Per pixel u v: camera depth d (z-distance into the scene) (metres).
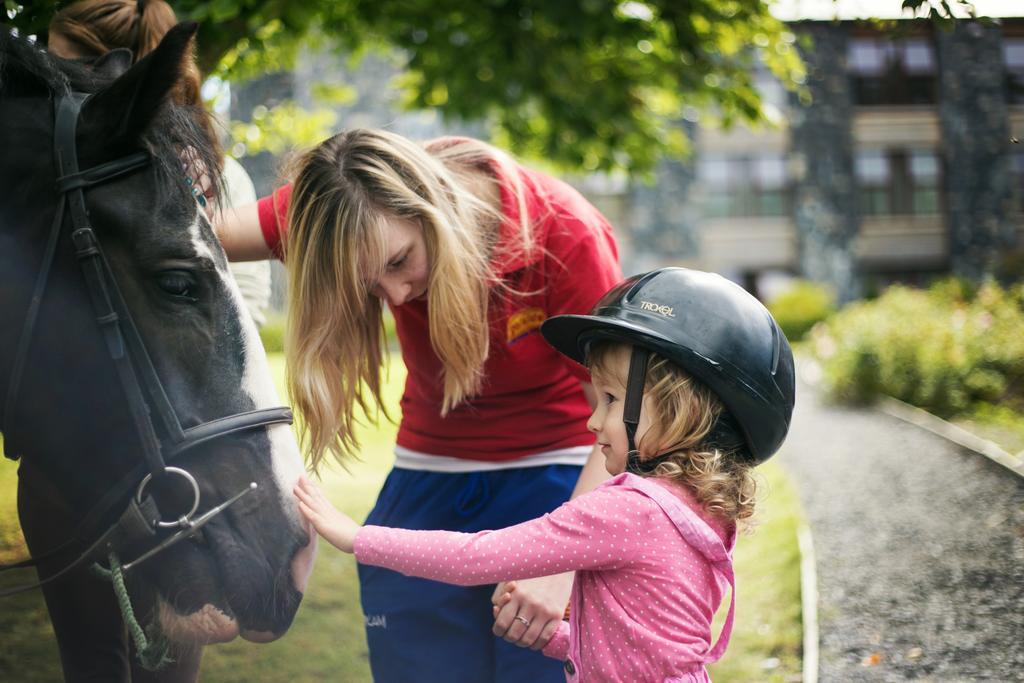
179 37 1.49
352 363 1.90
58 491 1.69
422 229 1.78
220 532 1.58
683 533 1.64
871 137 20.58
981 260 15.35
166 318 1.55
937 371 7.39
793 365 1.80
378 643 2.14
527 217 1.95
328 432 1.86
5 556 4.14
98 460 1.62
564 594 1.82
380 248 1.74
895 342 7.86
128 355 1.55
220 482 1.59
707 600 1.66
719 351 1.66
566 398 2.13
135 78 1.53
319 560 4.74
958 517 4.33
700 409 1.67
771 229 21.53
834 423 7.34
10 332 1.57
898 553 4.05
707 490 1.66
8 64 1.58
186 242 1.55
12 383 1.56
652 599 1.62
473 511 2.08
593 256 2.00
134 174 1.57
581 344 1.83
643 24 5.82
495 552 1.64
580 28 5.45
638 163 7.45
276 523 1.62
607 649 1.65
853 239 20.66
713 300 1.71
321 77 17.34
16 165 1.57
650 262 21.09
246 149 6.45
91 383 1.57
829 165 20.64
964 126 15.58
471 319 1.85
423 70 6.65
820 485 5.45
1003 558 3.72
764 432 1.73
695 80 6.29
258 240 2.11
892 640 3.27
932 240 20.70
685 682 1.59
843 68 20.33
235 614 1.61
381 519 2.22
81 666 1.90
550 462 2.10
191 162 1.66
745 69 6.32
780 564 4.24
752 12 5.48
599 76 6.54
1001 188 15.52
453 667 2.07
